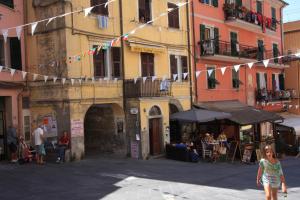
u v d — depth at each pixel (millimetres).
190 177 18672
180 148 24125
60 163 20500
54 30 21328
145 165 21406
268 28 38594
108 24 23125
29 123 22344
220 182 17750
